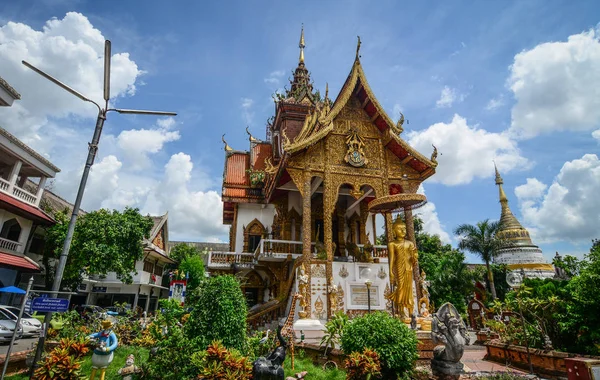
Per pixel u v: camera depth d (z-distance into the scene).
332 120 18.16
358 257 18.61
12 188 19.20
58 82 8.63
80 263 22.09
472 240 31.17
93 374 6.73
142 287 36.00
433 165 18.56
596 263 11.02
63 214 23.61
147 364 8.25
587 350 10.66
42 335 7.46
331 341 10.45
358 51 19.11
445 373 7.82
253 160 28.03
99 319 14.15
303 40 33.69
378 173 18.73
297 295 15.02
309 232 16.64
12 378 8.10
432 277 32.16
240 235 24.56
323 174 17.88
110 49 8.72
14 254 19.38
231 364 6.60
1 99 17.25
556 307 11.91
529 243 49.81
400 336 8.40
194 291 10.64
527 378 8.91
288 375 8.77
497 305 13.90
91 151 8.69
